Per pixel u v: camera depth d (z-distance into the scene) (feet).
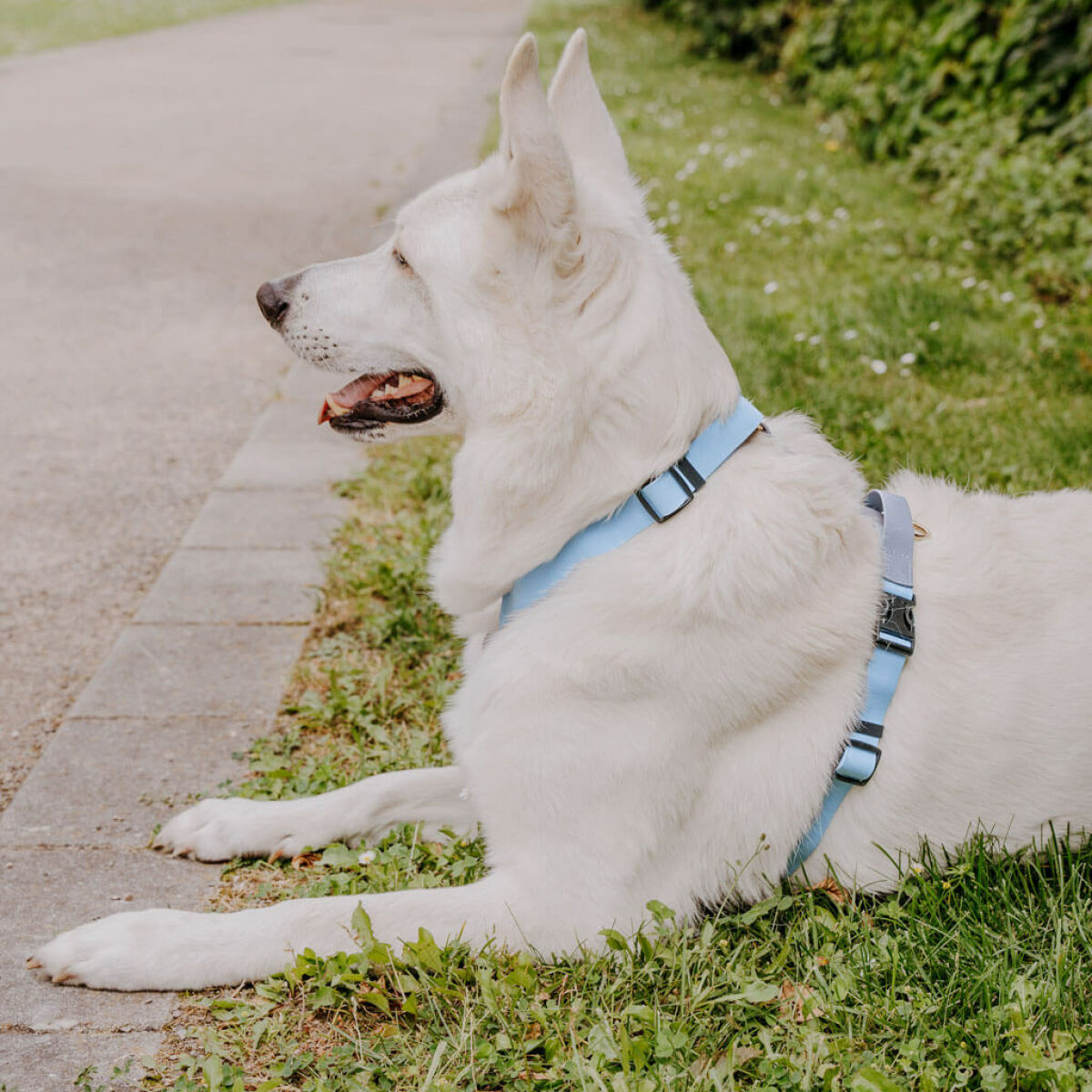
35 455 17.04
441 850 9.09
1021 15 29.22
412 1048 7.16
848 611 7.88
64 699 11.50
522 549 7.97
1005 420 16.63
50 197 31.53
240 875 8.95
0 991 7.66
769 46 54.13
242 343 21.75
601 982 7.54
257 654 11.96
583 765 7.61
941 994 7.44
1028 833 8.21
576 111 8.76
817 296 21.94
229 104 47.60
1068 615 8.34
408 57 64.03
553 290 7.55
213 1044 7.16
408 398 8.59
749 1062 7.04
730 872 8.05
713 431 7.83
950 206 27.99
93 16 77.56
